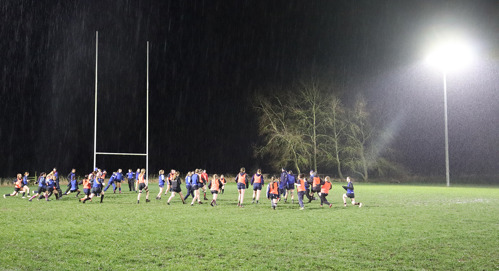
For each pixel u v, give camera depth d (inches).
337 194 1113.4
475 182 2039.9
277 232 473.7
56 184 913.5
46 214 629.9
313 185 800.3
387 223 545.3
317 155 2269.9
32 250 380.8
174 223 541.0
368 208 740.0
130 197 1013.8
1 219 571.5
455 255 365.1
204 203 840.9
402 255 365.4
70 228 495.2
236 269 322.0
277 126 2253.9
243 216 617.9
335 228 502.6
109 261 343.6
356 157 2241.6
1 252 371.6
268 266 330.6
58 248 387.9
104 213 647.8
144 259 350.6
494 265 333.4
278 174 2258.9
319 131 2282.2
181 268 323.6
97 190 837.8
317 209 725.3
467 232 476.4
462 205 797.2
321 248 392.5
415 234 462.6
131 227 505.4
